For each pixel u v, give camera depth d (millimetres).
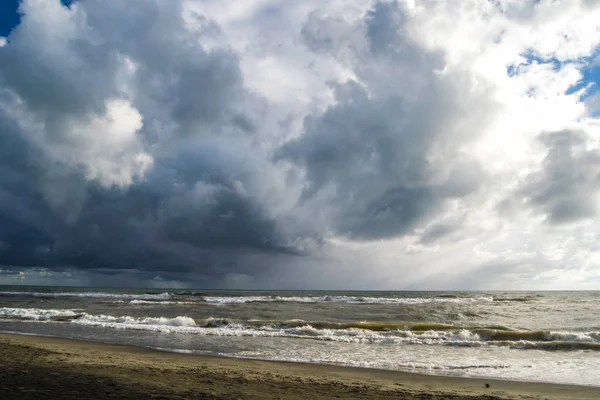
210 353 14906
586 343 17406
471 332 20047
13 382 7484
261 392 8164
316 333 20562
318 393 8438
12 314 27531
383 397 8344
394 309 38906
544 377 11719
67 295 55219
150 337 18703
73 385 7535
